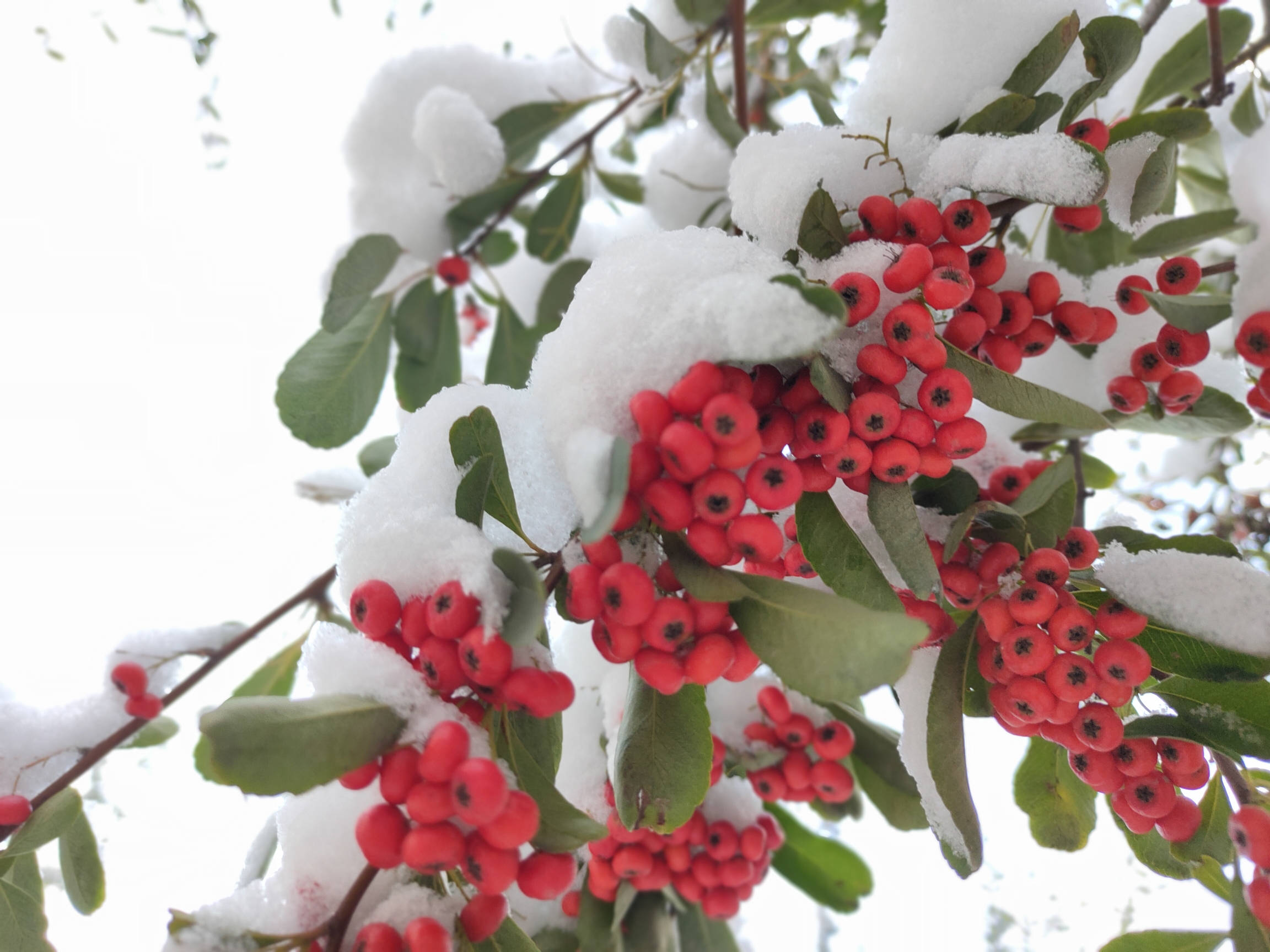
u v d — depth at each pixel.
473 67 0.34
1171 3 0.26
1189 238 0.22
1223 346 0.32
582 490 0.16
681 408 0.16
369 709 0.16
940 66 0.20
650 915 0.25
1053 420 0.18
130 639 0.28
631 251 0.18
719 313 0.17
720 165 0.34
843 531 0.18
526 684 0.16
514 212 0.38
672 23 0.32
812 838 0.31
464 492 0.18
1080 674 0.18
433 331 0.33
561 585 0.18
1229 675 0.19
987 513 0.19
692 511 0.17
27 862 0.23
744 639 0.17
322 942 0.17
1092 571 0.19
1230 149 0.29
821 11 0.31
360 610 0.17
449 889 0.18
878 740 0.26
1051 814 0.22
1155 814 0.19
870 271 0.18
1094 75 0.20
